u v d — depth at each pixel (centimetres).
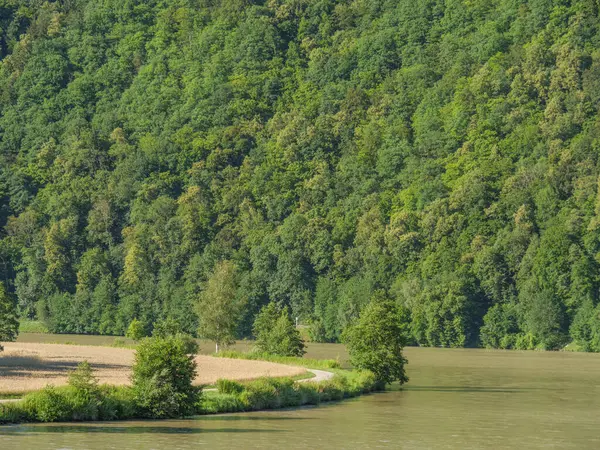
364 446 8669
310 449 8400
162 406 10281
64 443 8250
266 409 11488
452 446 8838
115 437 8681
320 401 12706
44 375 13012
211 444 8462
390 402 12875
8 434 8719
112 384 11175
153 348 10475
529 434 9781
